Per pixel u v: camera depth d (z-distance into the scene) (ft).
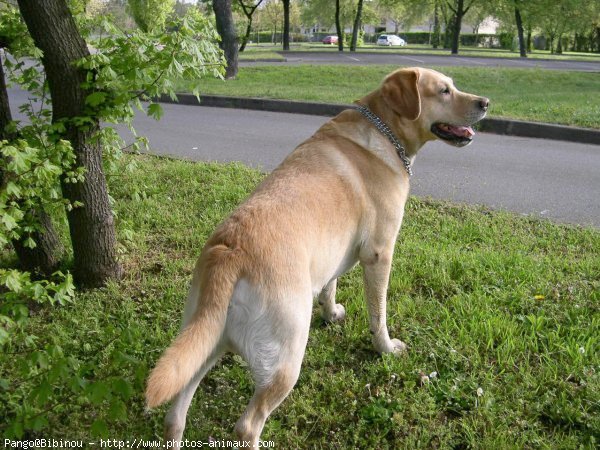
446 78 4.74
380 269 4.47
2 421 4.07
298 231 3.70
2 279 3.65
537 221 7.09
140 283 5.68
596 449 3.88
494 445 3.86
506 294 5.39
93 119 5.23
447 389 4.32
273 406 3.54
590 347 4.64
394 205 4.40
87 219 5.42
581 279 5.67
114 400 3.52
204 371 3.59
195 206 7.38
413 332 4.99
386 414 4.13
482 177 9.00
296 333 3.50
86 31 5.75
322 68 23.66
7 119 5.39
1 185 4.56
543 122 12.50
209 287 3.37
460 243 6.46
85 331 4.92
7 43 5.43
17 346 4.73
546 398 4.22
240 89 17.43
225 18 20.77
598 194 8.23
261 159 9.82
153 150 10.32
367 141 4.42
